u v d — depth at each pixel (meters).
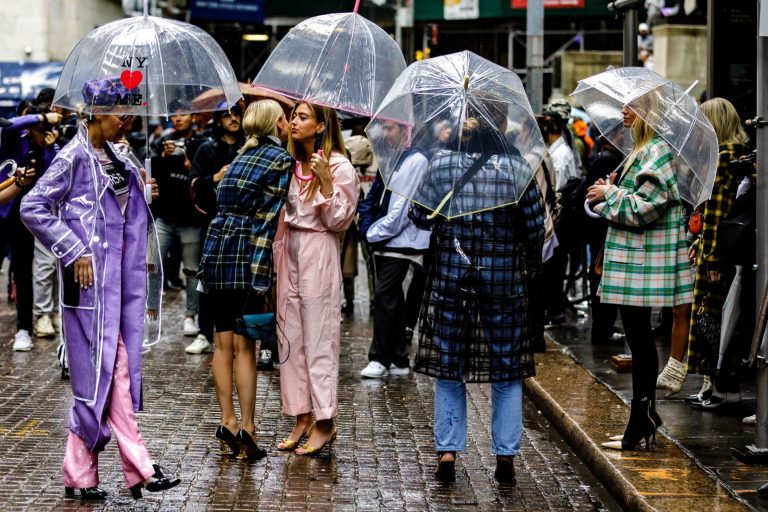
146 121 7.09
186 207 11.34
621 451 6.95
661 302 6.75
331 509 6.21
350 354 10.91
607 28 30.19
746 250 7.29
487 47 31.00
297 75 7.34
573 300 13.52
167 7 27.39
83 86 6.61
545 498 6.52
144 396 8.90
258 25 31.72
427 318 6.69
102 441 6.15
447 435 6.77
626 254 6.84
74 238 6.05
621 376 9.31
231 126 10.51
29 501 6.23
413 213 6.73
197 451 7.34
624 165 7.16
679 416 7.89
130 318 6.27
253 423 7.20
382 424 8.17
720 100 7.88
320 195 7.09
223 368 7.18
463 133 6.44
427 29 30.75
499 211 6.59
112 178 6.28
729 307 7.83
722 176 7.81
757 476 6.41
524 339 6.67
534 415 8.72
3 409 8.37
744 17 9.75
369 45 7.46
